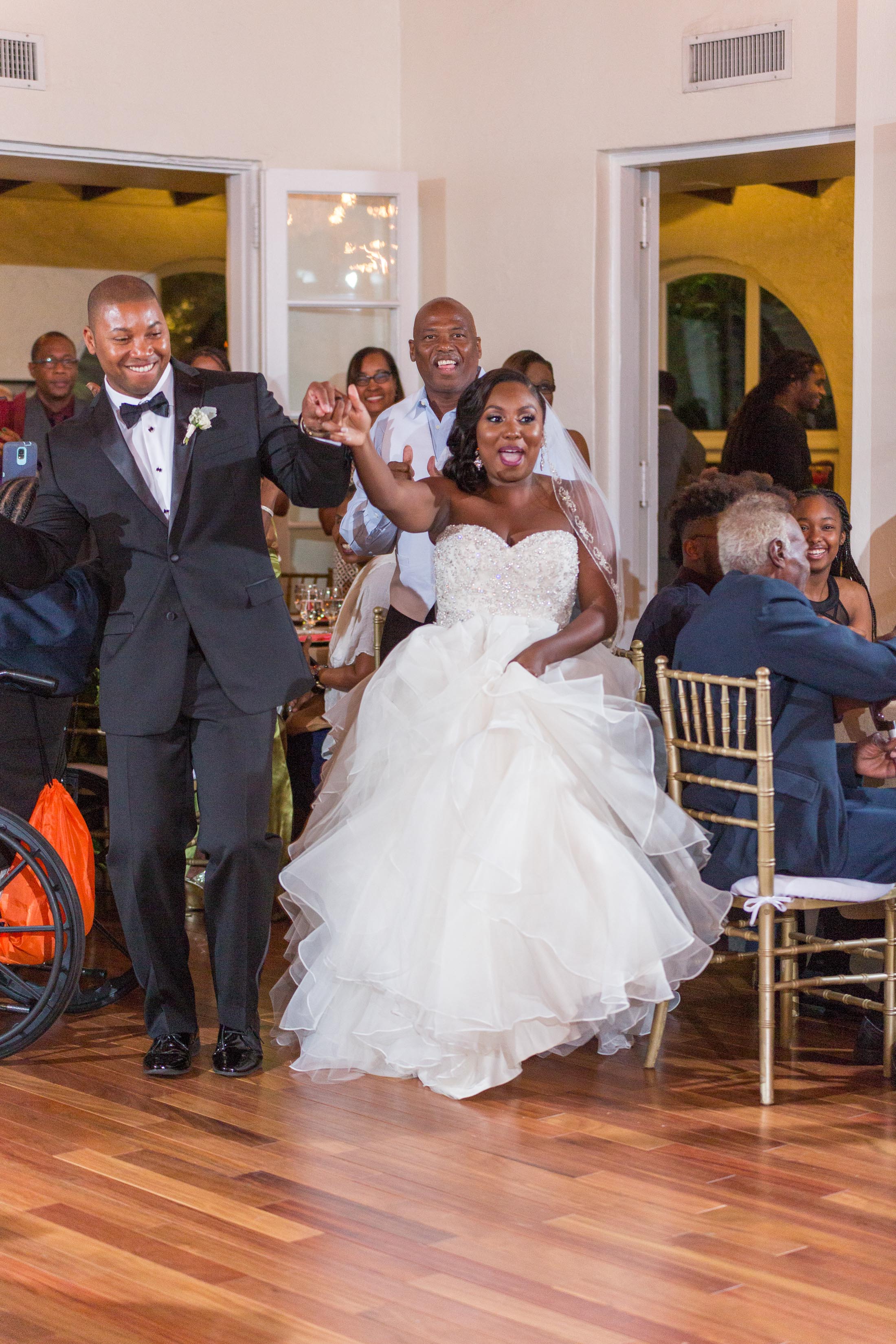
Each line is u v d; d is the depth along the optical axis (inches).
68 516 134.0
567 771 133.1
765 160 219.6
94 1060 139.9
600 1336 88.6
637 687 149.6
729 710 135.3
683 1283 95.5
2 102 221.9
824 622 132.3
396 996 132.6
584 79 225.9
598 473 231.0
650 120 220.2
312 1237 101.7
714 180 236.7
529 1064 140.9
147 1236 101.5
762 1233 103.1
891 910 136.5
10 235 375.6
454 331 169.9
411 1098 130.6
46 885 133.9
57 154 228.2
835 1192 110.3
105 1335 88.2
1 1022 151.2
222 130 237.5
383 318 247.9
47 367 272.7
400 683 142.5
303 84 242.2
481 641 141.3
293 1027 139.9
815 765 133.4
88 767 174.1
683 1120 125.8
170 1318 90.2
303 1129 122.3
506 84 234.5
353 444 130.4
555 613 144.9
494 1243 101.0
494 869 126.6
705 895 134.9
